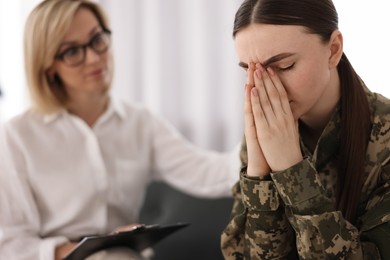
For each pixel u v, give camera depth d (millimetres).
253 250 1226
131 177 1902
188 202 2041
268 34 1062
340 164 1202
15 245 1639
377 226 1128
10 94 2838
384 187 1151
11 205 1701
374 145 1169
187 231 2008
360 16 2240
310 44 1070
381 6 2211
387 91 2221
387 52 2213
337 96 1197
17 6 2814
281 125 1132
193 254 1989
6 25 2826
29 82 1774
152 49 2795
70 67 1718
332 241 1100
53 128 1820
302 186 1120
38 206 1774
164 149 1984
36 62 1736
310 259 1124
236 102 2658
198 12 2693
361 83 1214
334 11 1111
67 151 1806
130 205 1909
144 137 1971
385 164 1155
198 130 2740
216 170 1913
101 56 1749
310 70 1085
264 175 1186
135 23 2846
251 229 1221
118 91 2883
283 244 1219
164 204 2084
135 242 1483
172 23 2768
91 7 1766
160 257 2023
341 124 1195
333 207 1134
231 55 2648
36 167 1754
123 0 2838
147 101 2840
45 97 1782
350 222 1188
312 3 1069
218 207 2002
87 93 1814
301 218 1118
